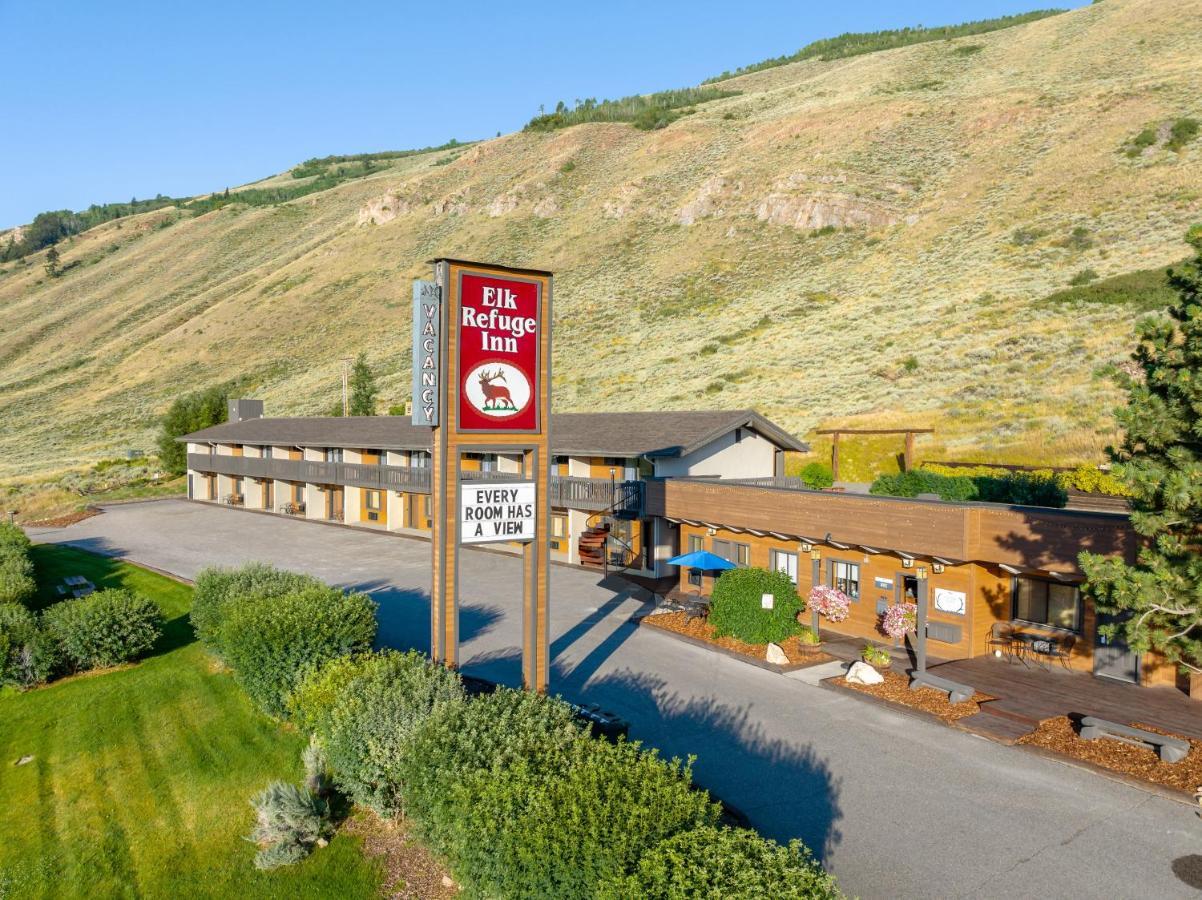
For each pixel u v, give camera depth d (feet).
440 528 48.42
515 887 26.91
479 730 35.24
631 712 52.80
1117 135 251.39
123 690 60.13
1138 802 39.37
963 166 288.10
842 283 240.32
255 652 51.88
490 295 49.08
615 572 99.35
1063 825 37.40
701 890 22.48
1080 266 187.32
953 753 45.68
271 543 125.90
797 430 142.82
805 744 47.26
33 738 52.49
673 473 94.58
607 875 24.58
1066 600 58.23
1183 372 39.40
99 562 110.63
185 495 188.34
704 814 28.22
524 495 51.13
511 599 86.17
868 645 64.03
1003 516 56.85
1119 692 52.70
